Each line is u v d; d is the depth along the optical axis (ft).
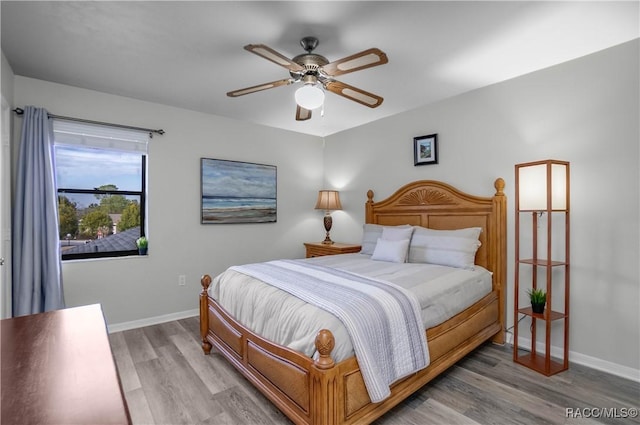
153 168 11.46
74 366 2.84
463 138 10.76
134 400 6.77
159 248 11.59
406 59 8.27
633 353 7.56
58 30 6.87
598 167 8.04
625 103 7.64
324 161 16.57
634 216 7.55
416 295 6.91
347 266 9.51
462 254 9.45
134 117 11.03
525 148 9.34
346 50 7.68
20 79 9.15
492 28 6.87
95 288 10.36
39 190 9.04
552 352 8.84
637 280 7.52
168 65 8.54
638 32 7.10
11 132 8.82
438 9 6.17
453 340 7.57
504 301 9.77
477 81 9.78
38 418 2.11
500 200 9.66
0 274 7.92
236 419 6.18
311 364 5.16
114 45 7.50
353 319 5.54
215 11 6.21
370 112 12.69
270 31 6.89
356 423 5.27
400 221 12.54
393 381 5.73
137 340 9.91
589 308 8.20
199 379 7.61
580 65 8.29
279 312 6.38
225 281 8.58
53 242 9.20
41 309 9.04
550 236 7.84
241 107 12.01
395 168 13.00
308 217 16.03
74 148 10.49
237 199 13.50
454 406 6.54
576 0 5.94
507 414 6.28
